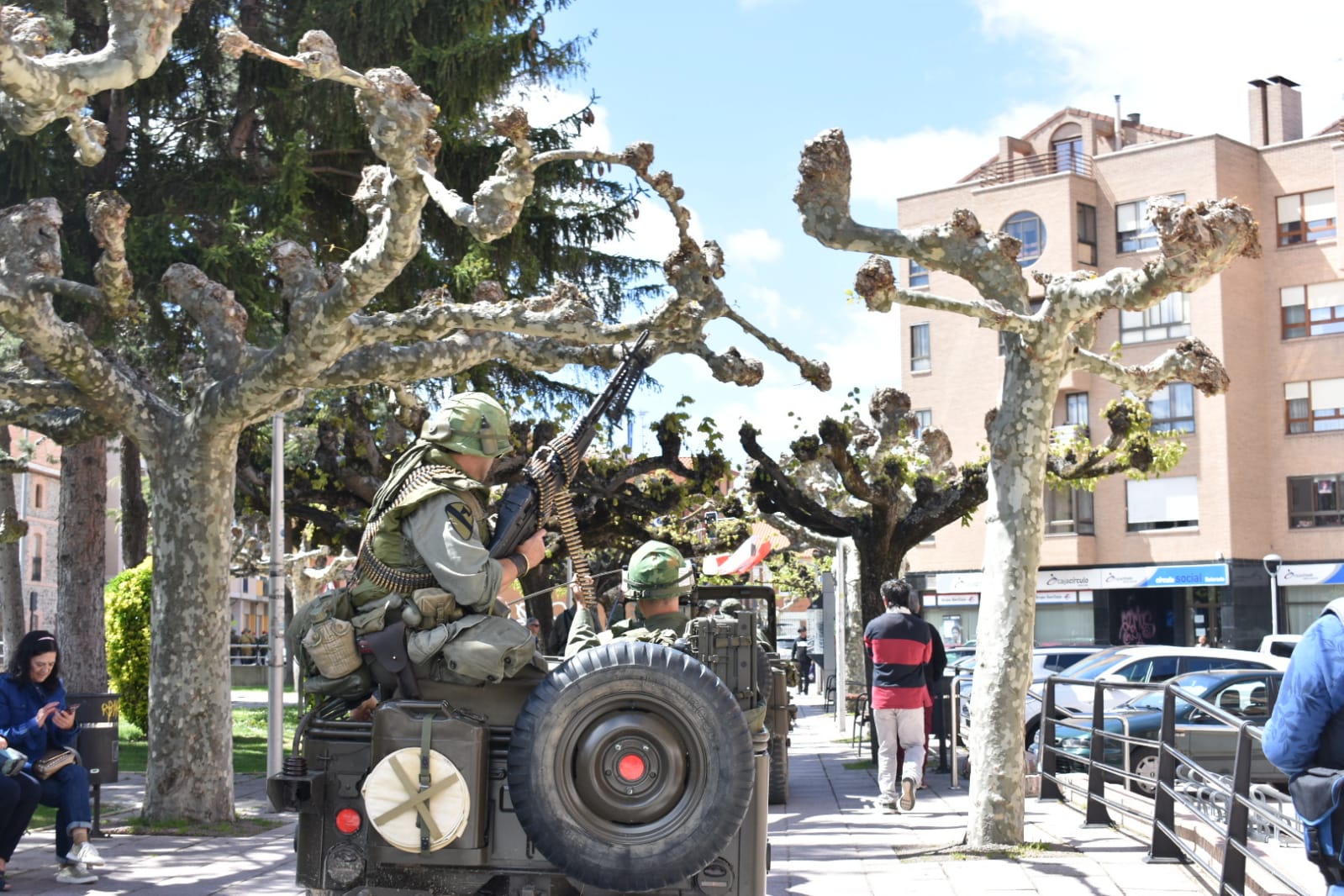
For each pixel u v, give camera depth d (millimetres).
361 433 17797
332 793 5285
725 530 23359
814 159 10125
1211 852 8383
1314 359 41656
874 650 12383
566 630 14469
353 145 18016
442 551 5266
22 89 7184
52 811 13008
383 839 5059
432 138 8797
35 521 55719
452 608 5320
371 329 10836
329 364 10797
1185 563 41938
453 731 5023
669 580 7602
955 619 46219
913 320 46906
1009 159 49125
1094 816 11008
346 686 5375
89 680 19562
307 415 24672
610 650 5035
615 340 10914
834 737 22797
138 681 21031
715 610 13945
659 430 18594
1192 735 14844
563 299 11164
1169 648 17906
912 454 19516
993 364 45062
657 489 19562
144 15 7590
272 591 13852
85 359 11281
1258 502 42062
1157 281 9375
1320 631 4590
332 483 18344
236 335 12164
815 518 19141
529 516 5707
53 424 12727
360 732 5305
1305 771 4609
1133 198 43500
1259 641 41688
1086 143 48312
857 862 9594
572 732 4977
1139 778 10047
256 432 19531
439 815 4973
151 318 16516
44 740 9094
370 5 17047
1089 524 43781
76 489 19844
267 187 16969
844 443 17609
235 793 14641
